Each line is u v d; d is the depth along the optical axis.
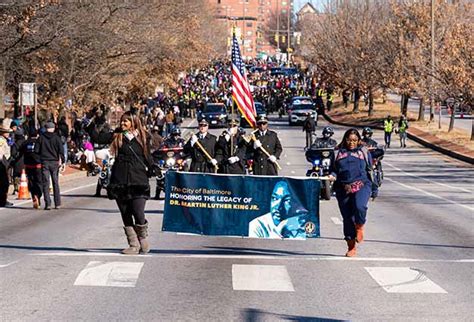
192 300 9.84
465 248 14.41
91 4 37.12
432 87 51.66
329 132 23.08
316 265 12.40
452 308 9.59
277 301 9.88
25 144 20.81
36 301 9.64
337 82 81.38
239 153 19.25
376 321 8.93
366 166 12.85
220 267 12.12
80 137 40.47
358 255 13.39
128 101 64.00
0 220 18.31
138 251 13.15
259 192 13.22
